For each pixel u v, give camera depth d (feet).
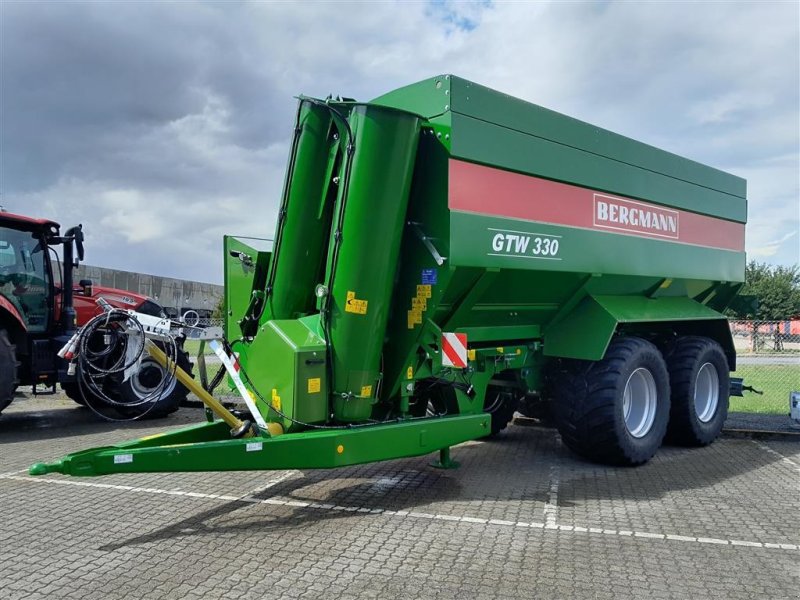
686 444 24.03
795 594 11.16
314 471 19.16
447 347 16.44
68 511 15.38
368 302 15.56
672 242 23.66
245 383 16.39
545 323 21.39
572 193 19.29
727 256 27.27
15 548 13.00
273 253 16.85
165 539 13.52
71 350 15.03
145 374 27.78
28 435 25.05
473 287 16.98
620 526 14.57
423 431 16.46
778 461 21.58
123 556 12.58
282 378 15.38
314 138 16.39
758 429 26.37
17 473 19.08
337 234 15.49
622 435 19.65
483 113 16.56
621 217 21.20
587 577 11.77
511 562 12.42
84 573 11.77
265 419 15.88
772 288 132.16
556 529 14.32
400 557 12.60
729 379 26.17
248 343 17.60
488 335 19.38
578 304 21.22
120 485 17.69
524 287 18.65
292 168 16.53
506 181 17.19
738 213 28.12
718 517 15.30
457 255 15.71
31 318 27.09
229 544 13.24
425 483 18.03
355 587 11.25
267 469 14.19
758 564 12.46
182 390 28.68
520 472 19.56
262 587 11.22
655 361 21.13
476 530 14.19
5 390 24.58
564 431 20.52
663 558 12.71
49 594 10.91
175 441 15.35
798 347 81.87
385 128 15.28
